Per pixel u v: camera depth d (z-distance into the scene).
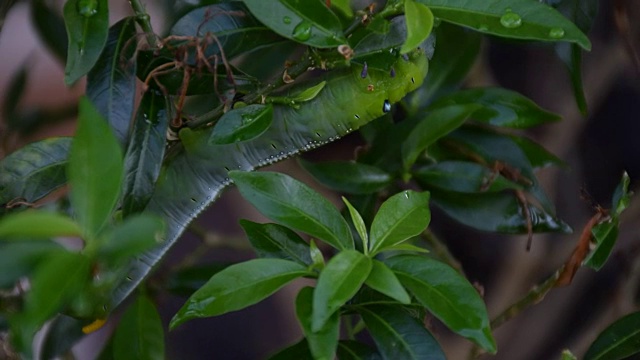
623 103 0.59
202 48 0.45
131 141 0.45
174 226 0.47
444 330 0.59
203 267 0.51
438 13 0.44
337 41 0.44
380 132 0.51
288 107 0.47
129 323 0.47
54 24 0.53
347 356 0.46
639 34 0.57
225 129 0.45
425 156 0.50
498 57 0.58
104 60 0.45
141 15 0.46
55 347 0.50
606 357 0.49
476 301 0.43
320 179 0.50
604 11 0.57
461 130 0.51
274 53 0.52
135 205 0.45
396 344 0.44
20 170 0.46
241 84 0.47
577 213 0.59
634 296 0.58
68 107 0.56
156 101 0.45
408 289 0.45
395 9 0.44
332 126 0.47
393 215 0.44
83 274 0.40
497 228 0.50
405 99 0.52
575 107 0.58
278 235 0.45
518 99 0.51
